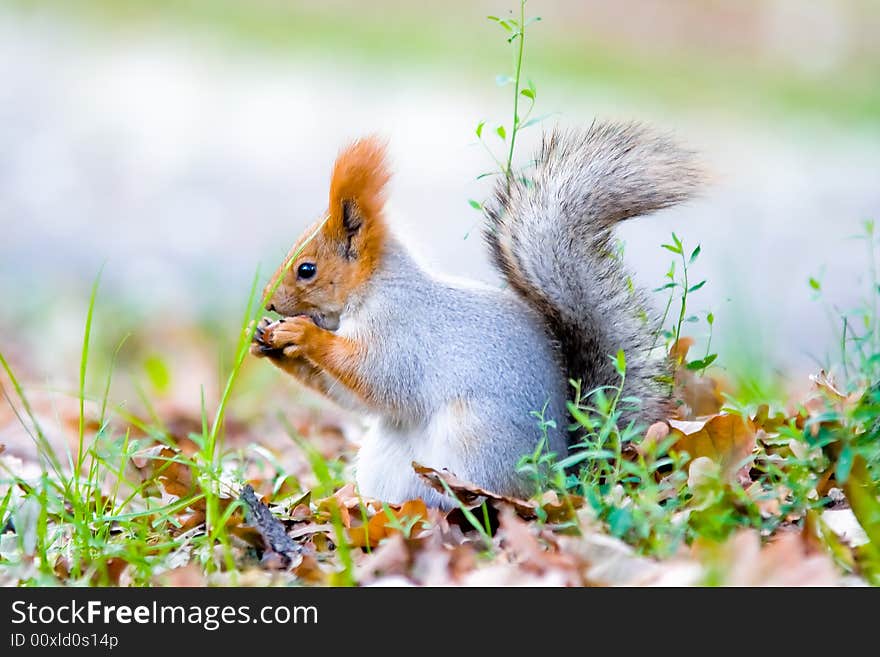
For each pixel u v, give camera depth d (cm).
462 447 882
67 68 3572
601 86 3750
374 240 934
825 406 845
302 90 3503
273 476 1056
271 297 941
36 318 1934
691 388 974
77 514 827
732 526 743
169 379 1527
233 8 4381
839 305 1922
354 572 755
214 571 781
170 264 2247
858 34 4428
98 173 2734
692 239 2362
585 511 761
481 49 4128
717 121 3462
